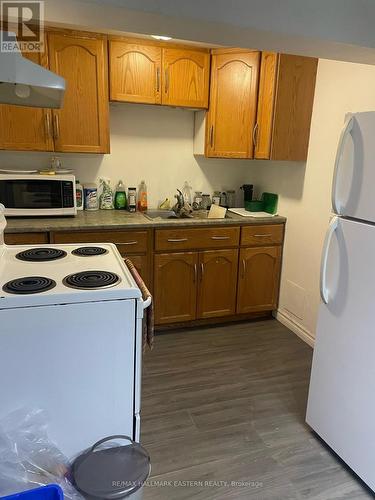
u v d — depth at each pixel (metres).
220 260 3.08
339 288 1.72
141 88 2.86
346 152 1.65
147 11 1.37
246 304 3.27
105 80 2.75
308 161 2.88
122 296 1.31
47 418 1.33
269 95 2.84
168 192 3.47
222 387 2.40
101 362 1.35
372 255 1.54
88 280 1.37
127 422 1.45
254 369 2.61
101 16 1.41
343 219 1.67
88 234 2.65
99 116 2.80
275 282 3.33
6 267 1.51
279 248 3.25
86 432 1.40
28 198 2.72
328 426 1.86
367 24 1.67
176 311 3.05
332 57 1.88
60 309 1.25
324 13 1.59
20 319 1.22
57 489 1.15
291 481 1.72
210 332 3.14
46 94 1.48
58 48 2.60
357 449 1.69
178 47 2.87
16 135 2.65
